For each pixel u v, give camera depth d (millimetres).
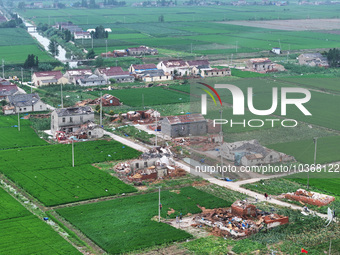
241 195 126562
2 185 133000
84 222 112062
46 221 112688
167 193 128375
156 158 145125
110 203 122250
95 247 102312
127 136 177625
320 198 122875
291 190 129000
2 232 106750
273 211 117062
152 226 110438
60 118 178125
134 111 199875
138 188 132625
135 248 101125
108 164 148875
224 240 105000
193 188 131375
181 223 112688
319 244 103625
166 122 175250
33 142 170750
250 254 99188
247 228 108750
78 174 140250
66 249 100000
